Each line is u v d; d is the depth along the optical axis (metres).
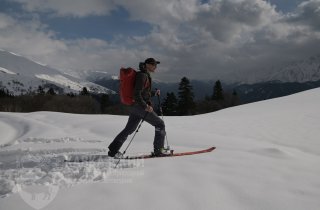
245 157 6.18
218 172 4.96
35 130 12.48
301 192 4.15
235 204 3.71
